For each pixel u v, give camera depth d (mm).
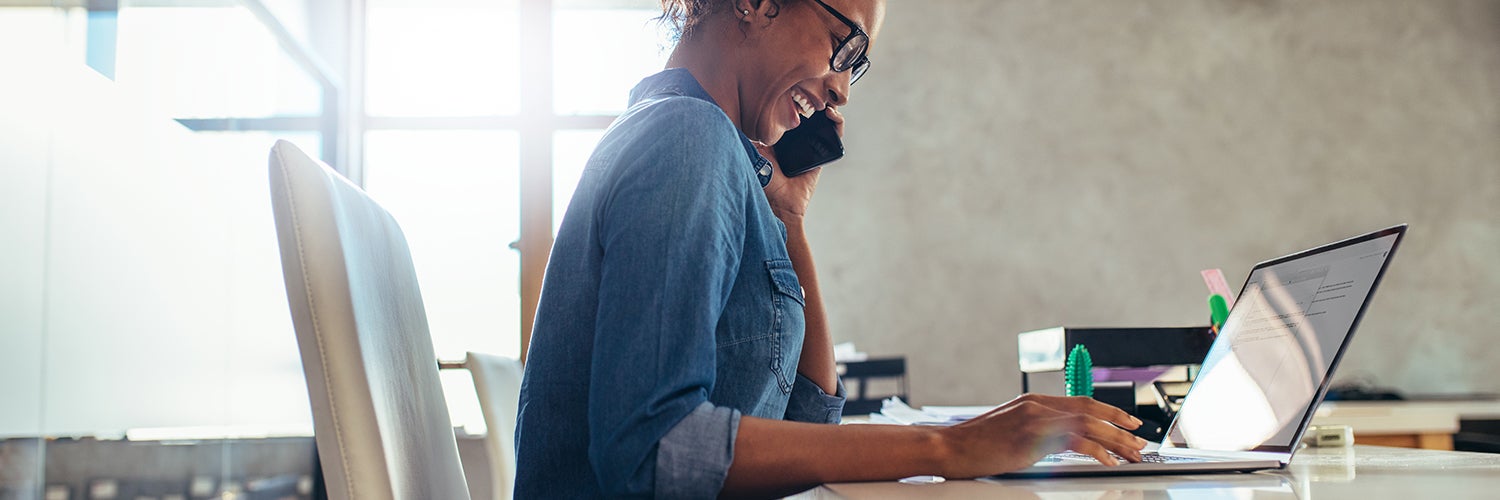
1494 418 3549
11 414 2643
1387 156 5902
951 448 788
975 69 5918
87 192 3057
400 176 5820
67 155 2936
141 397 3416
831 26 1161
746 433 779
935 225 5805
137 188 3404
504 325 5703
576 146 5855
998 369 5711
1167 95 5914
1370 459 1008
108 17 3176
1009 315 5754
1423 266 5836
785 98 1206
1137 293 5785
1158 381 1709
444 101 5902
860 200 5824
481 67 5930
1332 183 5883
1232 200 5855
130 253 3346
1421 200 5875
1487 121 5922
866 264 5781
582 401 893
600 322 800
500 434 2084
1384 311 5828
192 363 3857
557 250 940
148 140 3492
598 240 898
